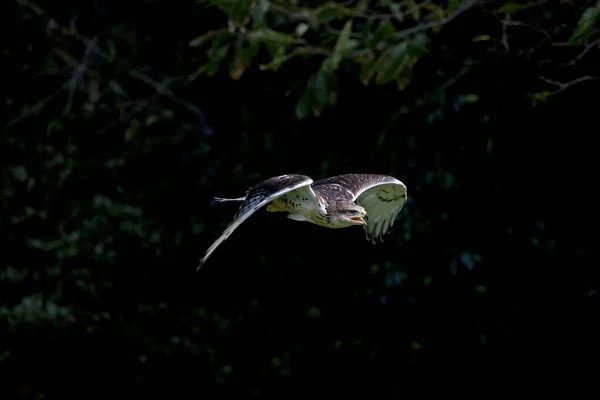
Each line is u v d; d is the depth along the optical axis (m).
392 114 13.65
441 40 13.48
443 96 12.55
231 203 14.43
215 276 14.61
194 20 14.97
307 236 14.09
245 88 14.48
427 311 13.94
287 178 8.46
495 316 13.76
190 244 14.69
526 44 13.31
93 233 14.96
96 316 14.99
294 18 12.79
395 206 10.55
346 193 9.69
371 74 11.53
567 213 13.48
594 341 13.59
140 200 14.91
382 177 10.23
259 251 14.37
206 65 11.93
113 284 14.96
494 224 13.59
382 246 13.81
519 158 13.51
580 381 13.80
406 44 11.31
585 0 12.64
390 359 14.23
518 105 13.38
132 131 14.80
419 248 13.74
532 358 13.84
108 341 14.99
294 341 14.55
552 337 13.68
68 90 15.55
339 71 13.59
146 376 15.02
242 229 14.34
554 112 13.33
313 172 14.00
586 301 13.44
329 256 14.10
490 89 13.38
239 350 14.80
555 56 13.21
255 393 14.66
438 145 13.53
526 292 13.65
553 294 13.56
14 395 15.95
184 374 14.91
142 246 14.84
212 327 14.80
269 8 12.30
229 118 14.60
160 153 14.84
